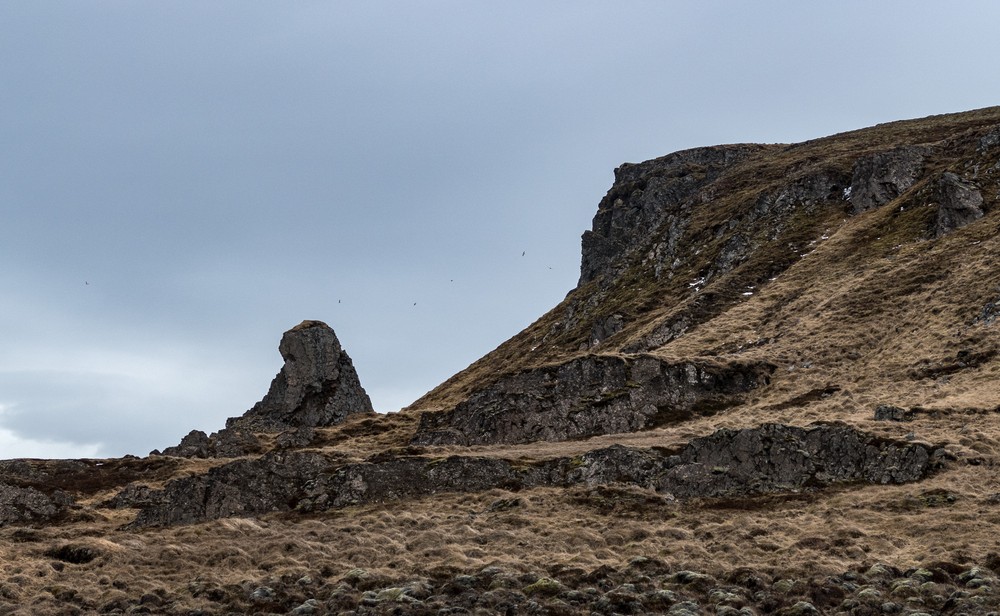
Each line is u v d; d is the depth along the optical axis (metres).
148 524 62.72
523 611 39.50
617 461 62.62
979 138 150.50
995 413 67.62
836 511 53.44
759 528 51.03
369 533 54.53
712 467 59.97
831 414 78.25
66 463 93.50
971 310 95.00
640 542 49.84
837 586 41.06
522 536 52.06
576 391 91.06
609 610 39.22
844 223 149.50
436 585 43.53
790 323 112.00
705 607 39.81
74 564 51.06
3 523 68.56
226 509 62.56
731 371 94.06
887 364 91.06
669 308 147.88
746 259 152.12
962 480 54.94
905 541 47.91
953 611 37.81
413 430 101.69
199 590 44.72
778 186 172.88
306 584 45.06
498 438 87.56
